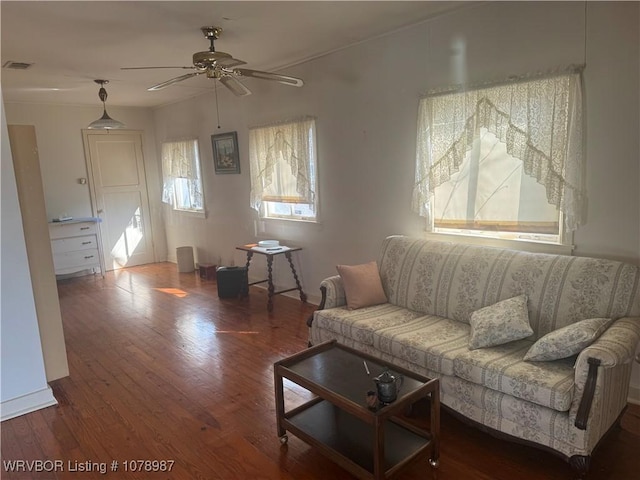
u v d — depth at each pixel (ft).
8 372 8.93
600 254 8.79
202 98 19.27
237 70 10.03
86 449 7.90
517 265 8.99
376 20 10.71
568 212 8.89
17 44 11.41
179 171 21.35
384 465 6.28
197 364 11.11
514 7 9.35
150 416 8.85
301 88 14.55
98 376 10.62
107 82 16.06
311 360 7.89
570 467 6.94
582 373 6.37
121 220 22.40
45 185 20.07
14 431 8.50
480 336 7.98
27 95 17.90
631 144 8.18
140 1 8.95
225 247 19.85
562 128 8.82
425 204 11.30
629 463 7.09
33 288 10.02
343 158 13.60
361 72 12.57
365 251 13.50
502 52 9.64
